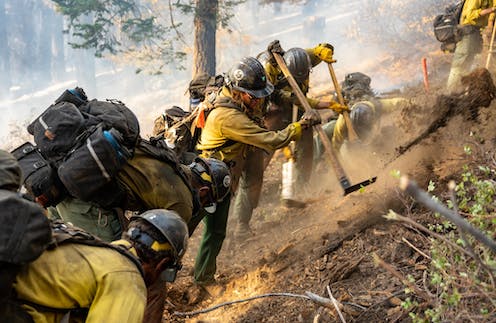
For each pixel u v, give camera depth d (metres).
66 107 3.31
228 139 4.85
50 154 3.25
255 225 6.29
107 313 2.29
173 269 2.76
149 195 3.39
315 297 3.52
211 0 13.82
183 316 4.45
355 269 3.92
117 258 2.43
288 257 4.69
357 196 5.20
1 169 2.29
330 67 6.02
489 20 7.07
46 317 2.29
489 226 2.98
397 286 3.54
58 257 2.34
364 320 3.36
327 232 4.75
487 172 3.01
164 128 5.06
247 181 5.75
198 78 5.45
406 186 1.52
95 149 3.10
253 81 4.71
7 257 2.09
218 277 4.91
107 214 3.47
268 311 4.00
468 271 2.60
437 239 3.16
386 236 4.20
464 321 2.71
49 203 3.38
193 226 4.50
